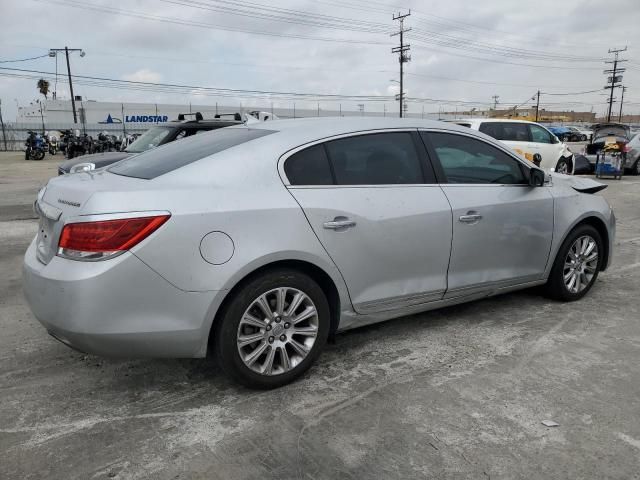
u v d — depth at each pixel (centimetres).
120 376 346
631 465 253
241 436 278
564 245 462
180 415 298
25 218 916
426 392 321
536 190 439
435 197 375
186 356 300
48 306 281
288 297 322
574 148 3525
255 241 300
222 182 306
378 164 361
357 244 338
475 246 396
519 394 318
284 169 324
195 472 250
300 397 317
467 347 384
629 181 1556
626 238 765
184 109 6556
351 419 292
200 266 287
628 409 301
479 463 255
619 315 447
